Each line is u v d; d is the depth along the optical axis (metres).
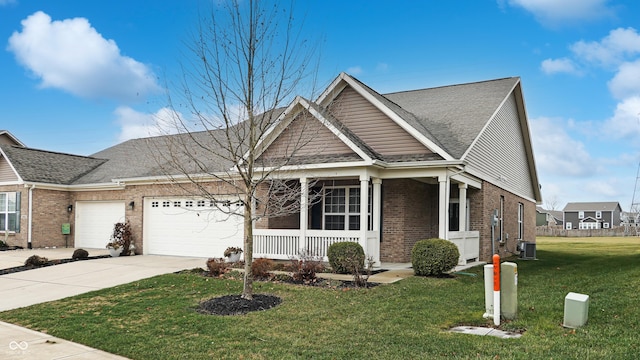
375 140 15.67
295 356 6.00
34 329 7.84
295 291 10.28
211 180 17.75
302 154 15.20
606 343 6.05
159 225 19.52
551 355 5.68
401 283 11.26
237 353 6.19
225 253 16.08
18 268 14.82
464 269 14.05
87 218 22.62
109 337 7.12
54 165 23.81
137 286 11.27
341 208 16.73
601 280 10.84
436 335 6.80
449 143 15.65
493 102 19.17
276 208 13.40
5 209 22.61
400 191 16.22
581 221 89.56
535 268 15.25
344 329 7.23
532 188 27.53
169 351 6.36
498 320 7.29
